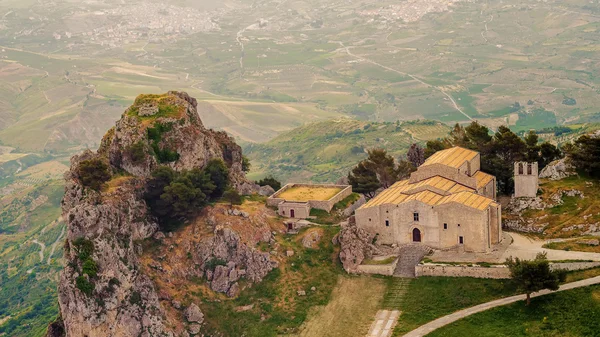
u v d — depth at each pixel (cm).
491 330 18125
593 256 19712
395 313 19650
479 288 19662
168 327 19950
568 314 17925
